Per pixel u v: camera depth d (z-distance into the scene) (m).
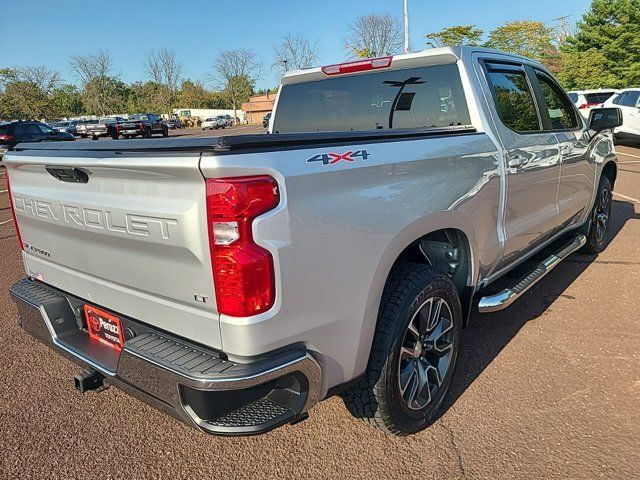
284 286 1.91
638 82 30.36
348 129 3.82
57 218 2.50
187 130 58.22
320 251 2.02
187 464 2.62
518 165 3.37
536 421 2.81
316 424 2.89
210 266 1.86
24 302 2.74
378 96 3.62
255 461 2.62
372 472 2.49
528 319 4.12
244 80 66.38
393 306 2.46
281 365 1.92
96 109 69.38
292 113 4.13
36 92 63.34
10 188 2.90
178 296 2.02
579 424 2.77
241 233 1.80
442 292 2.69
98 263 2.38
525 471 2.44
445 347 2.83
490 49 3.56
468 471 2.46
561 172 4.13
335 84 3.82
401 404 2.54
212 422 1.91
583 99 18.53
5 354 3.90
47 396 3.30
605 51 31.50
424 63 3.36
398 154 2.39
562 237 4.97
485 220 3.08
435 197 2.59
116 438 2.85
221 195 1.78
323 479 2.46
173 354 1.99
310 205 1.97
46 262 2.78
